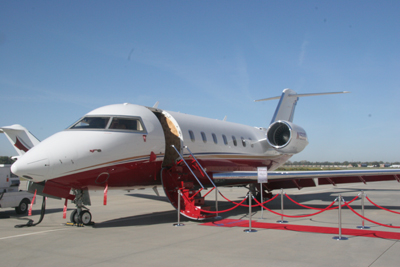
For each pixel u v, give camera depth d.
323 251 6.34
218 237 7.72
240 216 11.10
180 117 12.25
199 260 5.81
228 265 5.51
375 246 6.72
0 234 8.38
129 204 15.34
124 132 9.73
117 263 5.72
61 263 5.78
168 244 7.06
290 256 6.00
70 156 8.66
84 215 9.66
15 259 6.07
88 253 6.41
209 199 18.05
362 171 11.76
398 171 11.63
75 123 9.60
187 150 11.61
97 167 9.11
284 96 19.16
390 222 9.74
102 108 10.23
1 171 12.35
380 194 20.52
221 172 13.12
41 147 8.66
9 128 17.17
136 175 10.17
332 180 13.38
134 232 8.50
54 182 8.78
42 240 7.62
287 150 14.61
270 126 15.03
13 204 12.12
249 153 15.38
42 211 9.53
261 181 10.76
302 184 13.78
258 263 5.59
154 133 10.45
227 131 14.45
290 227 8.96
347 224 9.38
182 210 10.11
